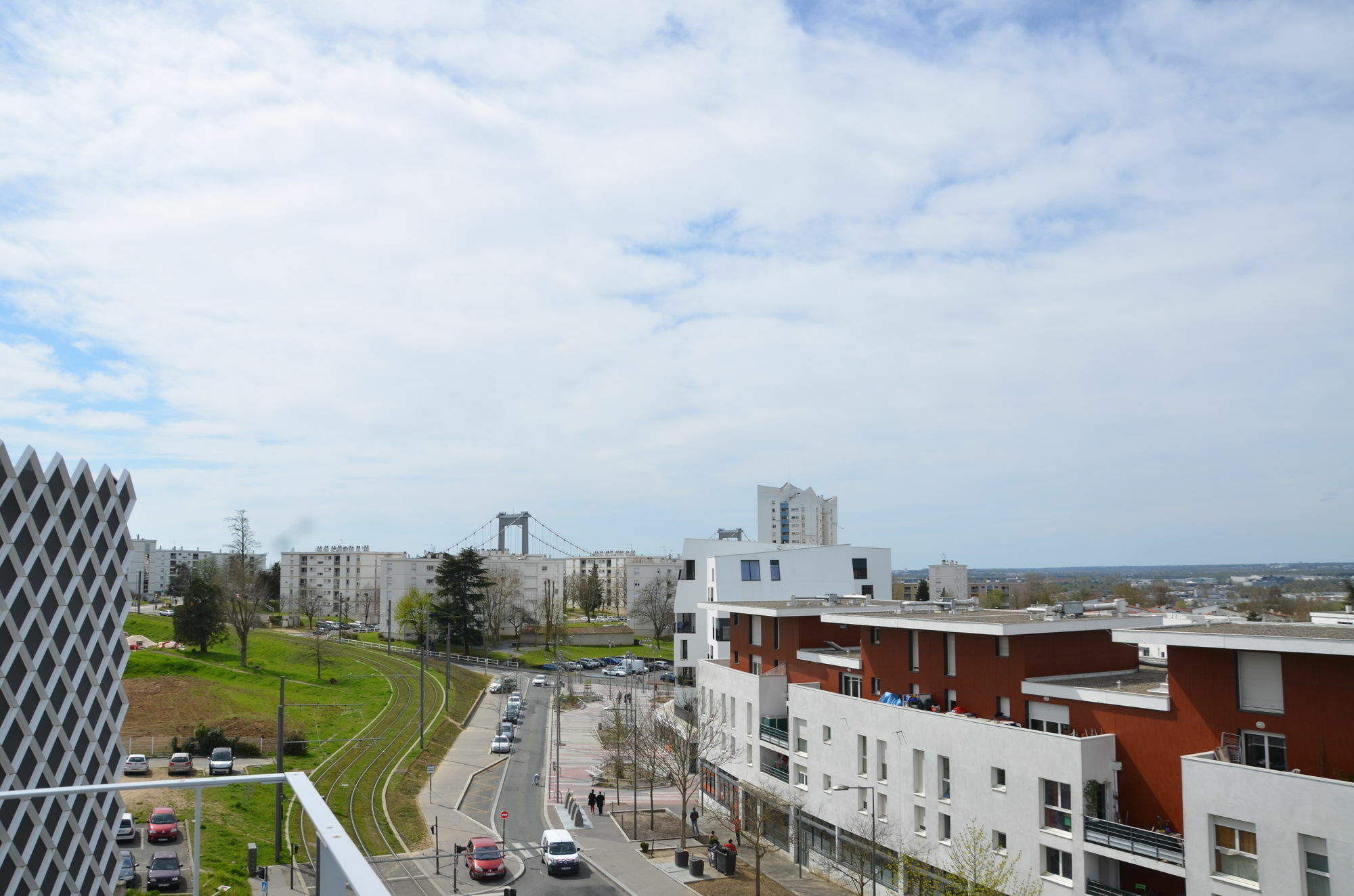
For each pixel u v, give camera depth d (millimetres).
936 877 37906
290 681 103250
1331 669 27891
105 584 35062
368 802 61656
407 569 180000
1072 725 36062
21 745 29219
